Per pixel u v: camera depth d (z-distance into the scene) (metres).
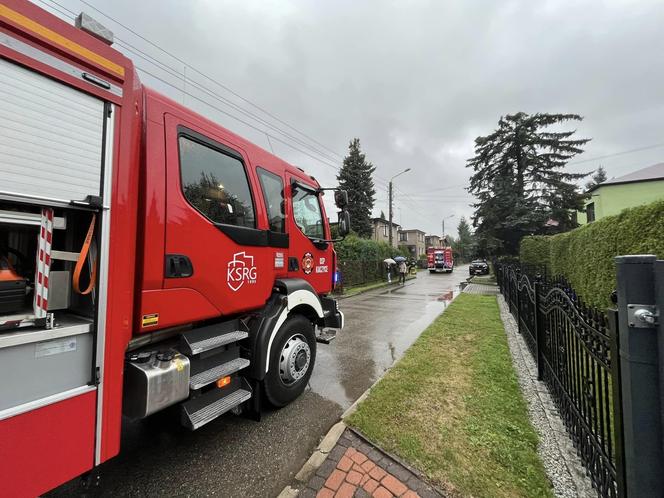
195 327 2.51
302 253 3.67
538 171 20.80
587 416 2.20
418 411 2.96
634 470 1.28
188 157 2.25
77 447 1.41
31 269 1.41
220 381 2.41
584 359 2.36
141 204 1.89
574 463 2.26
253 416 2.85
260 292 2.89
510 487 2.03
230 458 2.38
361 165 28.77
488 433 2.60
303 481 2.13
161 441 2.59
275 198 3.22
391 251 22.88
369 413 2.92
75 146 1.42
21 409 1.22
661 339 1.21
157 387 1.83
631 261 1.32
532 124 20.95
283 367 3.10
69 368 1.39
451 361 4.34
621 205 17.72
